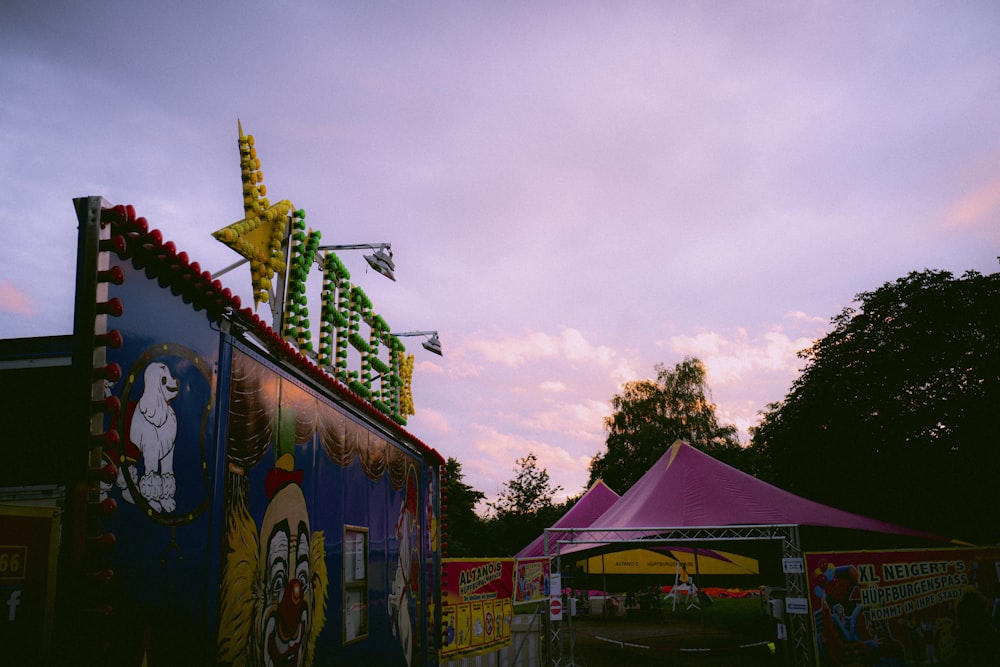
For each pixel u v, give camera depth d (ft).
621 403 128.77
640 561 82.48
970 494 71.41
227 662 10.18
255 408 11.71
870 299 81.71
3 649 7.43
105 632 7.45
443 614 29.55
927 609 38.06
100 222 7.87
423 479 25.63
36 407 11.30
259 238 15.31
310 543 14.12
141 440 8.34
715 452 118.42
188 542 9.24
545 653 42.04
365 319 22.25
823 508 42.78
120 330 8.11
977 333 74.43
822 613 34.37
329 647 14.96
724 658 47.65
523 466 148.56
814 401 79.41
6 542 7.67
